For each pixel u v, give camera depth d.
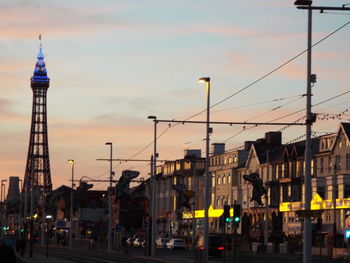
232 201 147.38
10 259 34.12
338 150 115.94
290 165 128.50
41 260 71.44
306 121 38.22
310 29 38.19
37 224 188.75
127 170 110.88
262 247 109.56
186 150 179.88
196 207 163.25
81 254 96.69
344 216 110.81
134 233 173.38
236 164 148.88
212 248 83.19
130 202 174.62
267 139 143.25
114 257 85.56
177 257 82.88
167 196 175.38
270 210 131.38
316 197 117.94
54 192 190.25
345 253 87.25
